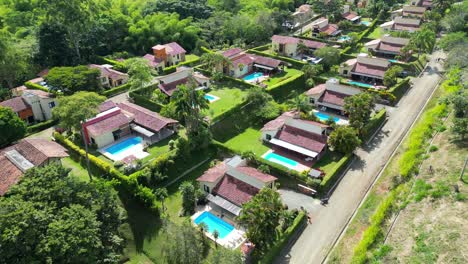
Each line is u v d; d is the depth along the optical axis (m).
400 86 109.31
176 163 78.00
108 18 139.88
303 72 119.25
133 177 69.19
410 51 130.00
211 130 88.81
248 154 77.50
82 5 127.62
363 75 117.75
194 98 80.75
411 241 55.72
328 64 127.12
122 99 105.38
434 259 51.78
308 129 84.06
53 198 51.91
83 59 128.75
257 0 184.38
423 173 69.44
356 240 59.84
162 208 68.12
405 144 84.25
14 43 121.19
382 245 55.91
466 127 73.88
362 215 64.62
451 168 67.69
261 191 58.78
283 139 84.56
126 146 83.38
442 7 166.75
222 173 71.19
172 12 159.38
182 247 57.56
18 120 82.00
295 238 61.53
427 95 107.31
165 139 85.94
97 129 82.12
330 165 78.75
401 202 64.12
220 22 156.88
